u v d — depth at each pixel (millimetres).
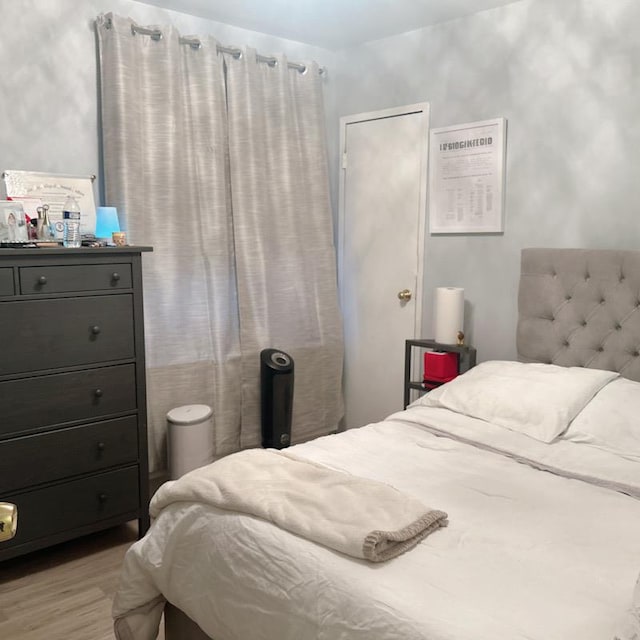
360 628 1310
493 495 1889
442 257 3492
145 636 1928
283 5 3139
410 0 3021
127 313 2660
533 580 1403
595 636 1188
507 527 1676
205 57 3262
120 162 2975
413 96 3533
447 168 3389
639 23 2641
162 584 1825
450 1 3021
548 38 2934
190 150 3260
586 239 2891
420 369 3666
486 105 3203
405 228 3662
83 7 2939
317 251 3863
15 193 2727
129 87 2977
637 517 1761
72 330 2506
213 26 3385
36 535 2492
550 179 2994
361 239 3920
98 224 2844
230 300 3498
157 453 3258
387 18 3303
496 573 1431
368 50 3742
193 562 1755
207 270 3367
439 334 3295
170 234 3201
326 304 3908
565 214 2953
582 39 2820
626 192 2744
